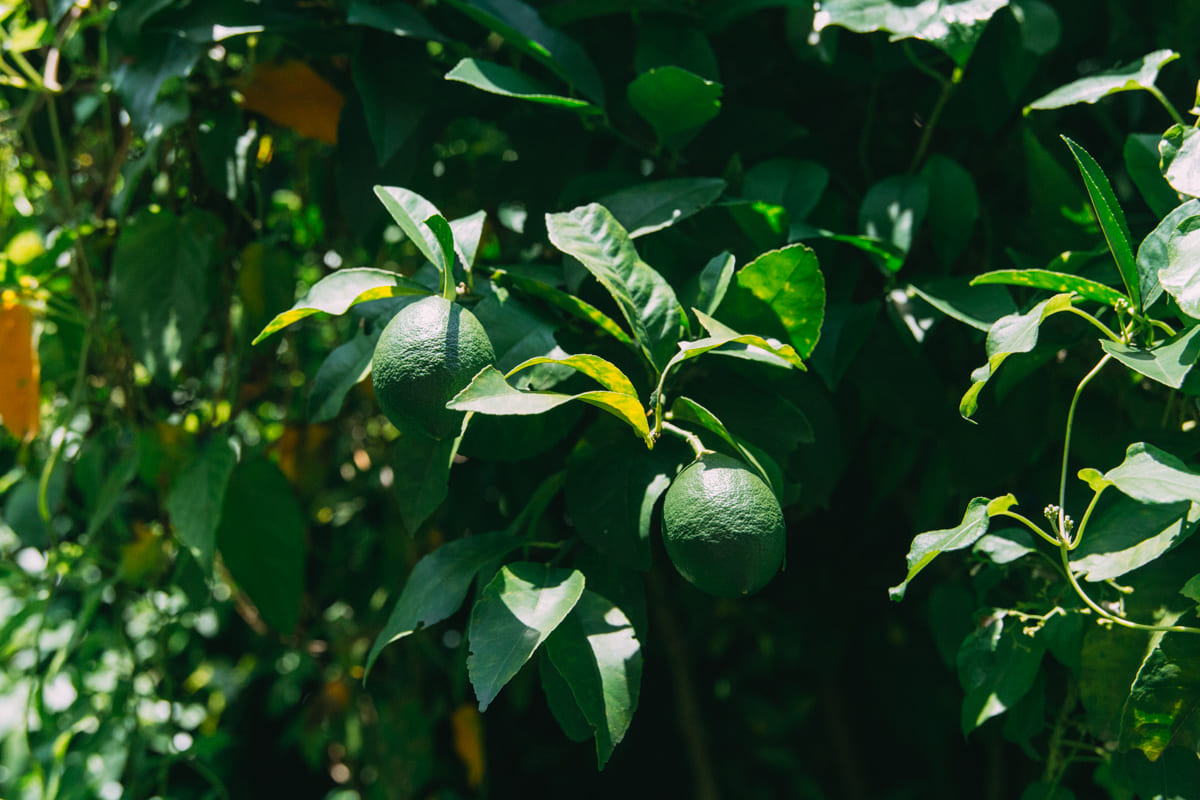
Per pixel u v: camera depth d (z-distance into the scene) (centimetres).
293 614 106
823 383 101
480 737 133
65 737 112
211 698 166
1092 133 116
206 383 119
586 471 89
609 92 107
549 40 98
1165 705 82
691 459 86
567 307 88
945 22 92
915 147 113
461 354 80
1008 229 107
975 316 92
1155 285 83
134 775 115
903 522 131
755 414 89
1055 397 98
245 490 105
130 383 115
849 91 113
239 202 108
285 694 165
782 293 87
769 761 167
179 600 124
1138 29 113
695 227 99
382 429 135
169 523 117
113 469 113
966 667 90
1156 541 81
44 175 117
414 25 98
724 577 78
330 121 107
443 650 143
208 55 105
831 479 97
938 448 104
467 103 106
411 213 87
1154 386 98
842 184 109
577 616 84
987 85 103
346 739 145
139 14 98
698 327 90
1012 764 131
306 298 84
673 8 100
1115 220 83
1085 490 90
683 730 154
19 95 116
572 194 99
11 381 109
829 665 141
